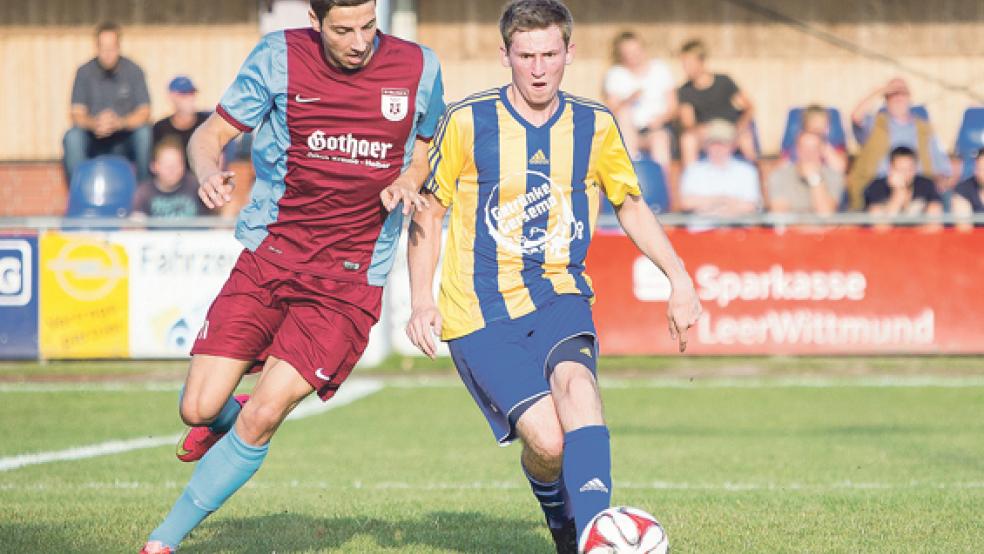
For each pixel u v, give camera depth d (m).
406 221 51.50
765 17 61.88
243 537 20.09
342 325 17.75
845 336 48.31
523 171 17.36
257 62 17.42
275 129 17.62
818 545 19.16
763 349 48.44
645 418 38.66
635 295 48.72
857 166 55.56
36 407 41.19
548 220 17.52
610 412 39.97
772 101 62.28
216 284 48.38
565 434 16.06
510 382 16.78
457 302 17.58
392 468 30.08
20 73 61.22
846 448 32.75
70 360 48.91
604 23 61.88
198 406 17.58
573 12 61.81
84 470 29.45
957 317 48.16
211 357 17.58
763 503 23.42
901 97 55.34
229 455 17.20
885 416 38.69
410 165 17.92
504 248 17.47
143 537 19.78
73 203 54.31
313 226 17.84
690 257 48.56
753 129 55.62
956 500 23.53
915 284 48.12
